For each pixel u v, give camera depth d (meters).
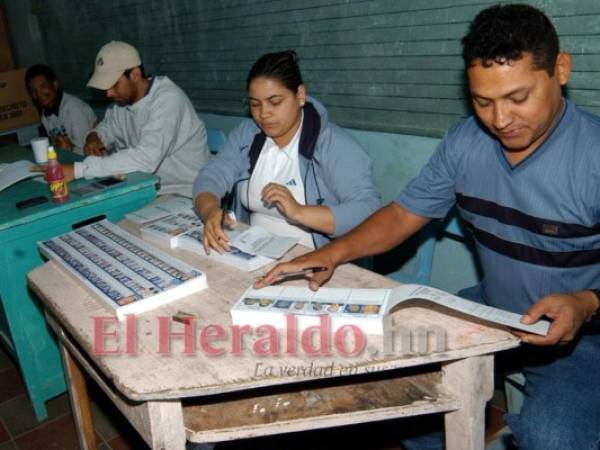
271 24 2.62
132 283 1.36
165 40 3.34
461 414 1.15
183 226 1.71
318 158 1.82
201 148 2.68
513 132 1.16
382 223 1.52
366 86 2.29
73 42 4.32
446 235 2.27
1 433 2.10
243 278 1.42
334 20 2.32
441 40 1.98
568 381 1.27
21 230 1.89
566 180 1.23
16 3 4.61
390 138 2.25
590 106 1.69
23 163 2.43
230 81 2.98
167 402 1.06
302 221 1.68
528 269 1.35
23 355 2.04
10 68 4.68
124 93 2.52
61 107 3.64
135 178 2.19
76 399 1.76
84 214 2.01
